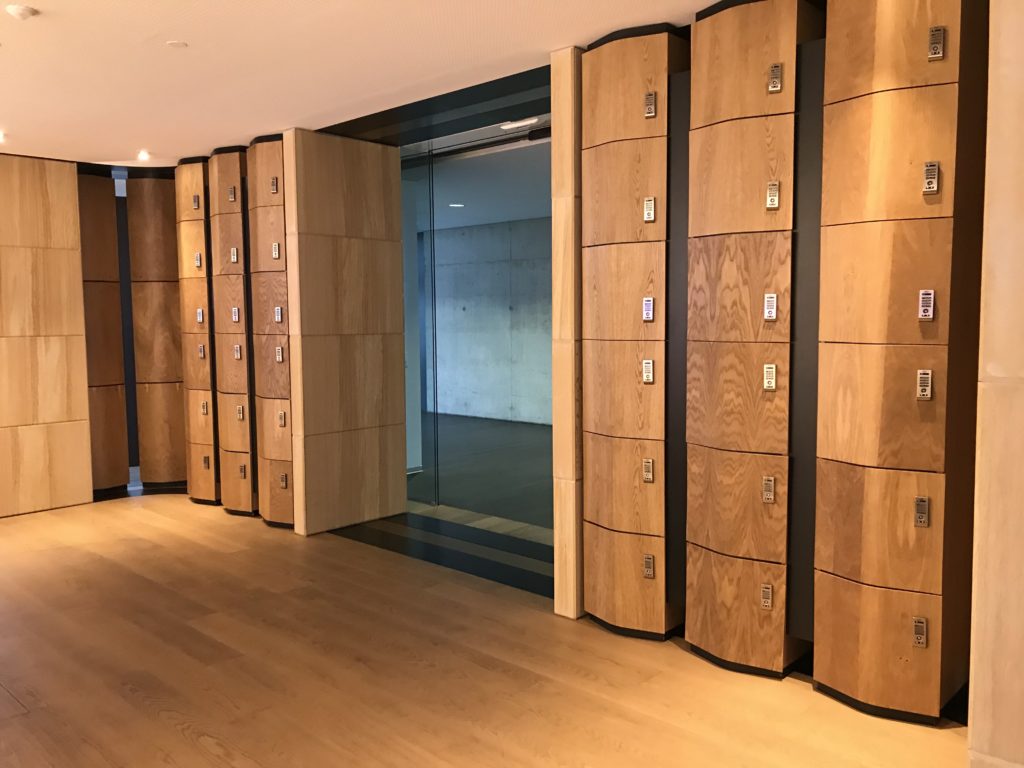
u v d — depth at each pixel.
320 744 3.67
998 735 2.19
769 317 4.15
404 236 9.01
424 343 9.62
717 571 4.42
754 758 3.51
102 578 6.08
